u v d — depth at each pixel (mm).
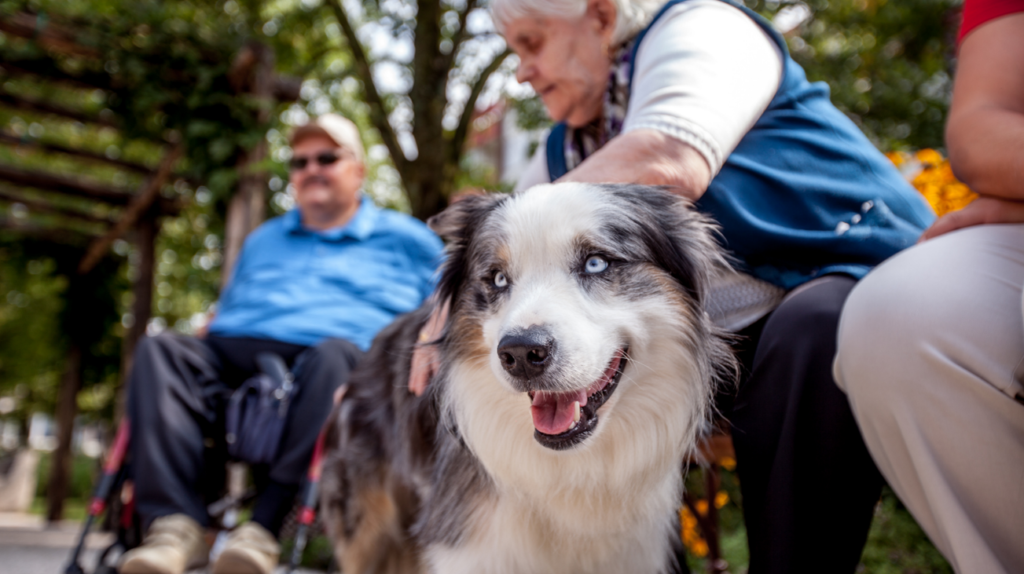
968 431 1371
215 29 5719
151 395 2855
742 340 2016
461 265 2107
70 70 5531
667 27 2047
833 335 1693
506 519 1915
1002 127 1494
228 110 5547
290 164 3947
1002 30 1596
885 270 1572
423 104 7543
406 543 2725
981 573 1316
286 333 3447
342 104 8805
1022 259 1441
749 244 1953
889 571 3328
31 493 16172
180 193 7348
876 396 1504
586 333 1708
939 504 1400
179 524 2645
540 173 2727
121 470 2945
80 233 9641
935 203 3219
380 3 7695
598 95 2400
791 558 1602
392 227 3871
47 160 9695
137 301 8211
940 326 1408
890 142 7949
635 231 1851
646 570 1978
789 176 1945
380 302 3691
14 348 16359
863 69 8688
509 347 1657
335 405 2928
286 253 3773
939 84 9211
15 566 4590
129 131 5781
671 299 1879
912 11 9141
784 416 1684
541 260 1832
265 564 2650
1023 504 1337
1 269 10594
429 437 2270
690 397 1893
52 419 22391
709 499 2557
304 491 2760
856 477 1688
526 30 2373
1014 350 1352
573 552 1922
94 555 5176
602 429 1804
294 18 7828
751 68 1955
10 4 5074
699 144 1800
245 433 2938
